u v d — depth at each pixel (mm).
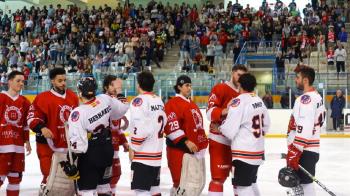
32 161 11633
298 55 22641
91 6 33812
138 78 5496
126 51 23984
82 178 5148
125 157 12367
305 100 5355
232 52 23922
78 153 5059
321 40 23125
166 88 18234
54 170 5539
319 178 9234
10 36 28109
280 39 24594
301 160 5504
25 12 29547
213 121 5668
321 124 5555
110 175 5613
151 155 5379
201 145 5934
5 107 6199
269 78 23812
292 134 5586
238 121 5188
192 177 5672
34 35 27750
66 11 29281
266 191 7812
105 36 26156
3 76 21422
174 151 5816
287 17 25828
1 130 6172
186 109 5820
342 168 10445
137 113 5293
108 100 5277
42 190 5719
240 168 5273
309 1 29469
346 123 18234
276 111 17984
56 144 5941
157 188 5637
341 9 26375
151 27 26484
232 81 5883
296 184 5344
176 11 27719
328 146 14523
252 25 24812
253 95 5340
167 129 5773
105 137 5215
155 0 32156
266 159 11625
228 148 5738
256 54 23781
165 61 25078
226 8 30781
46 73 21484
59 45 25281
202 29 25766
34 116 5859
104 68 22328
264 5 27609
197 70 22922
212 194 5727
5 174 6195
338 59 21641
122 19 28078
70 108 6043
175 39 26578
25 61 24828
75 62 23188
